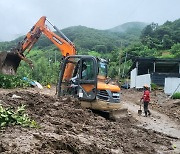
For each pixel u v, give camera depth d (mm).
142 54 68750
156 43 82000
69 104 14969
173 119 19828
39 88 28266
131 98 32188
